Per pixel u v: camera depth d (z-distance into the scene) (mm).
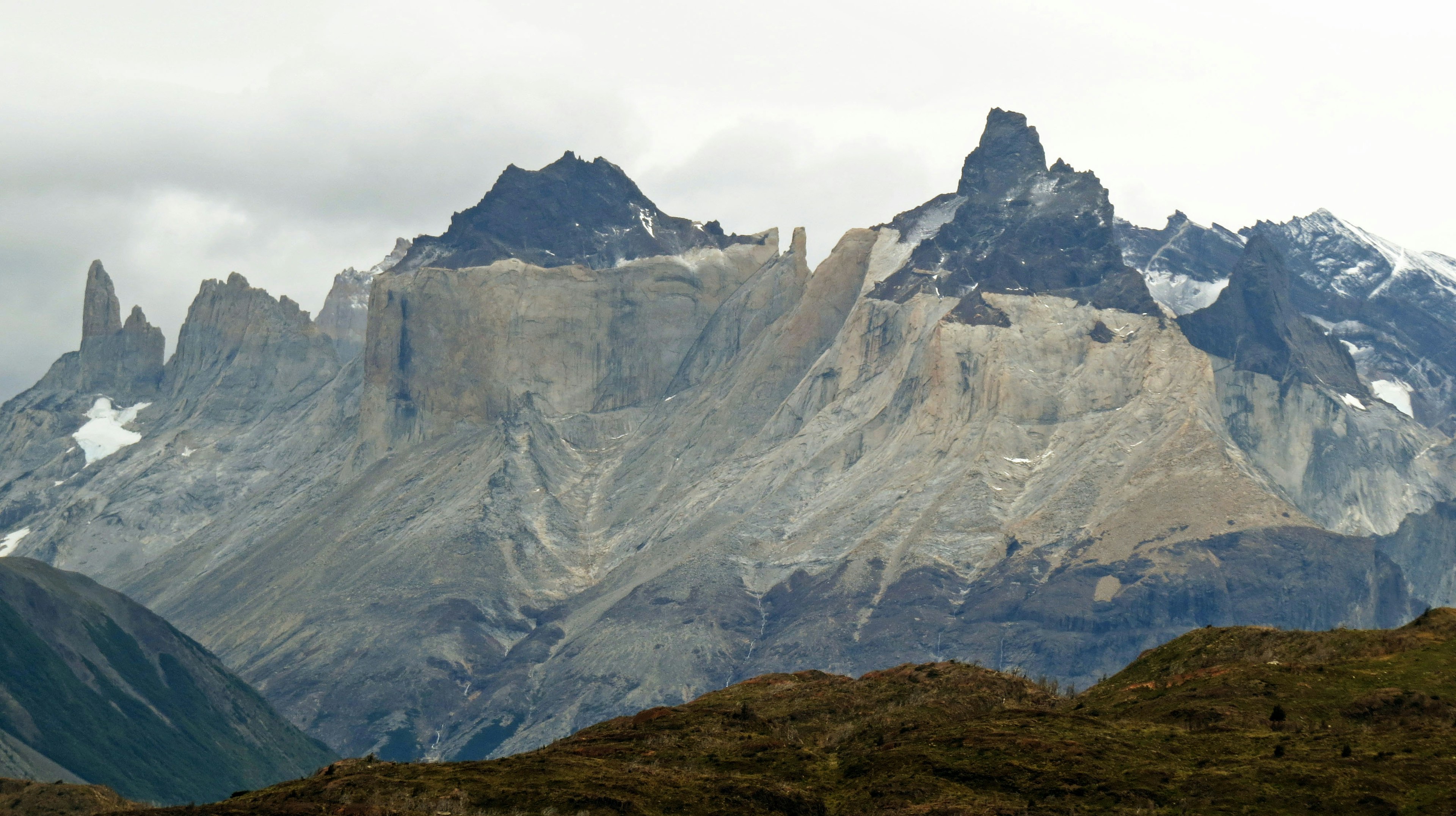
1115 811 131125
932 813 132250
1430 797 125812
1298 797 128375
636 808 135250
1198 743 141875
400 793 138875
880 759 145625
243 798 144000
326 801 137625
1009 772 138375
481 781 141125
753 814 136500
